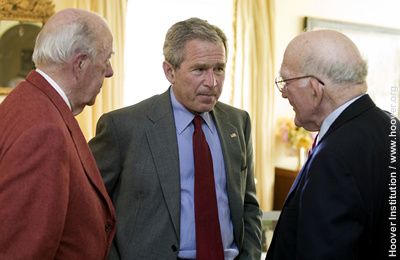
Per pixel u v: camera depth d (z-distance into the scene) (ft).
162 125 4.85
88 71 3.83
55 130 3.26
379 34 17.46
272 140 15.55
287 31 16.16
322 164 3.76
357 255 3.76
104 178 4.75
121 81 13.61
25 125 3.30
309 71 4.03
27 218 3.09
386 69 17.53
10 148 3.20
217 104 5.48
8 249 3.03
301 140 14.75
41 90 3.63
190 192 4.74
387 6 17.70
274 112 15.62
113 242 4.80
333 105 4.05
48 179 3.16
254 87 15.23
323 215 3.61
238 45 15.12
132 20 14.60
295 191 4.23
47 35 3.70
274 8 15.34
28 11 12.87
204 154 4.82
